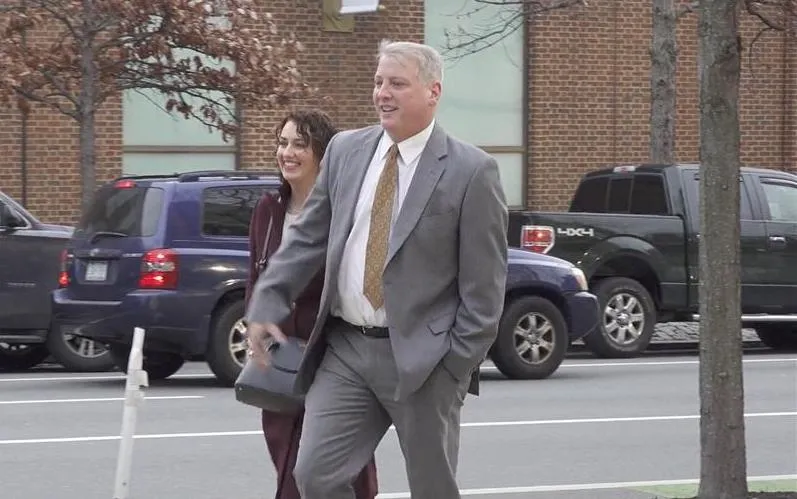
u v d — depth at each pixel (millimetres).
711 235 8516
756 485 10133
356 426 6191
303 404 6980
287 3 24219
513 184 26656
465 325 6055
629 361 19547
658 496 9664
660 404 14906
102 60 18609
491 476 10750
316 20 24453
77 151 22844
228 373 15352
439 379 6074
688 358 20188
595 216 19453
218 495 9883
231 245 15422
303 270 6398
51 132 22688
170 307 15078
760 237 20328
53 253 17469
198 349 15258
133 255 15250
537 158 26562
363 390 6188
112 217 15695
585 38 26812
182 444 11914
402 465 11203
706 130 8477
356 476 6219
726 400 8547
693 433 12977
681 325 24141
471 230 6066
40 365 18969
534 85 26516
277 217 7543
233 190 15531
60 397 14844
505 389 16062
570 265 17422
